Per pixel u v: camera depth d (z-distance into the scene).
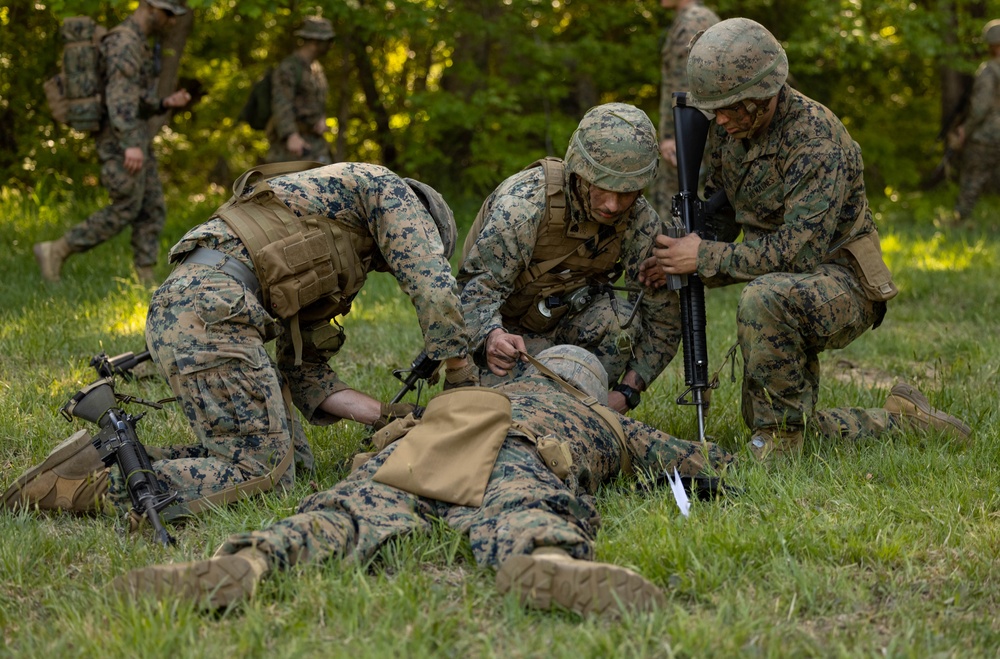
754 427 4.20
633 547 3.03
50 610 2.79
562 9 12.48
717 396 5.03
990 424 4.45
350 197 3.66
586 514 3.11
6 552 3.03
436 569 2.97
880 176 15.30
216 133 14.35
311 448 4.25
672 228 4.07
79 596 2.81
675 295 4.28
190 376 3.48
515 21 11.10
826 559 3.07
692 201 4.17
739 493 3.55
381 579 2.80
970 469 3.82
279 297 3.58
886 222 12.86
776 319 3.98
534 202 3.99
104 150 7.34
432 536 3.04
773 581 2.89
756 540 3.11
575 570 2.55
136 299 6.89
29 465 4.02
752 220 4.12
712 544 3.05
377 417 4.02
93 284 7.45
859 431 4.29
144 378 5.35
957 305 7.96
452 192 12.28
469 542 3.03
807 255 3.90
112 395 3.58
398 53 13.66
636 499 3.47
